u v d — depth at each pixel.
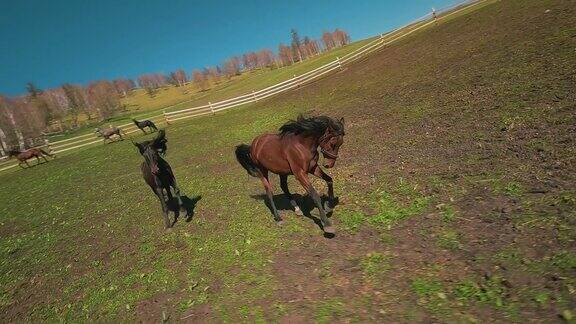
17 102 88.44
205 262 8.71
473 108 14.22
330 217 9.23
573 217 6.37
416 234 7.43
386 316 5.52
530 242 6.14
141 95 172.12
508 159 9.43
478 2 42.91
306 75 39.16
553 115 11.06
